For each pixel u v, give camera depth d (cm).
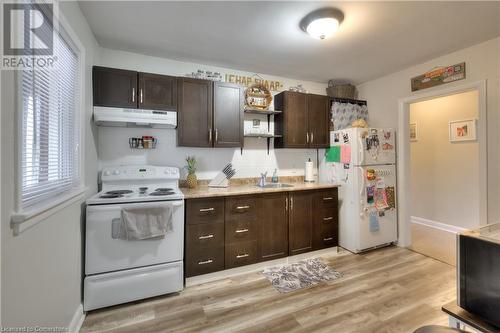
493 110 237
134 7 184
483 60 243
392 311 189
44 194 128
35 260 112
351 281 235
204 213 232
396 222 326
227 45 247
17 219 94
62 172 156
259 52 263
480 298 95
